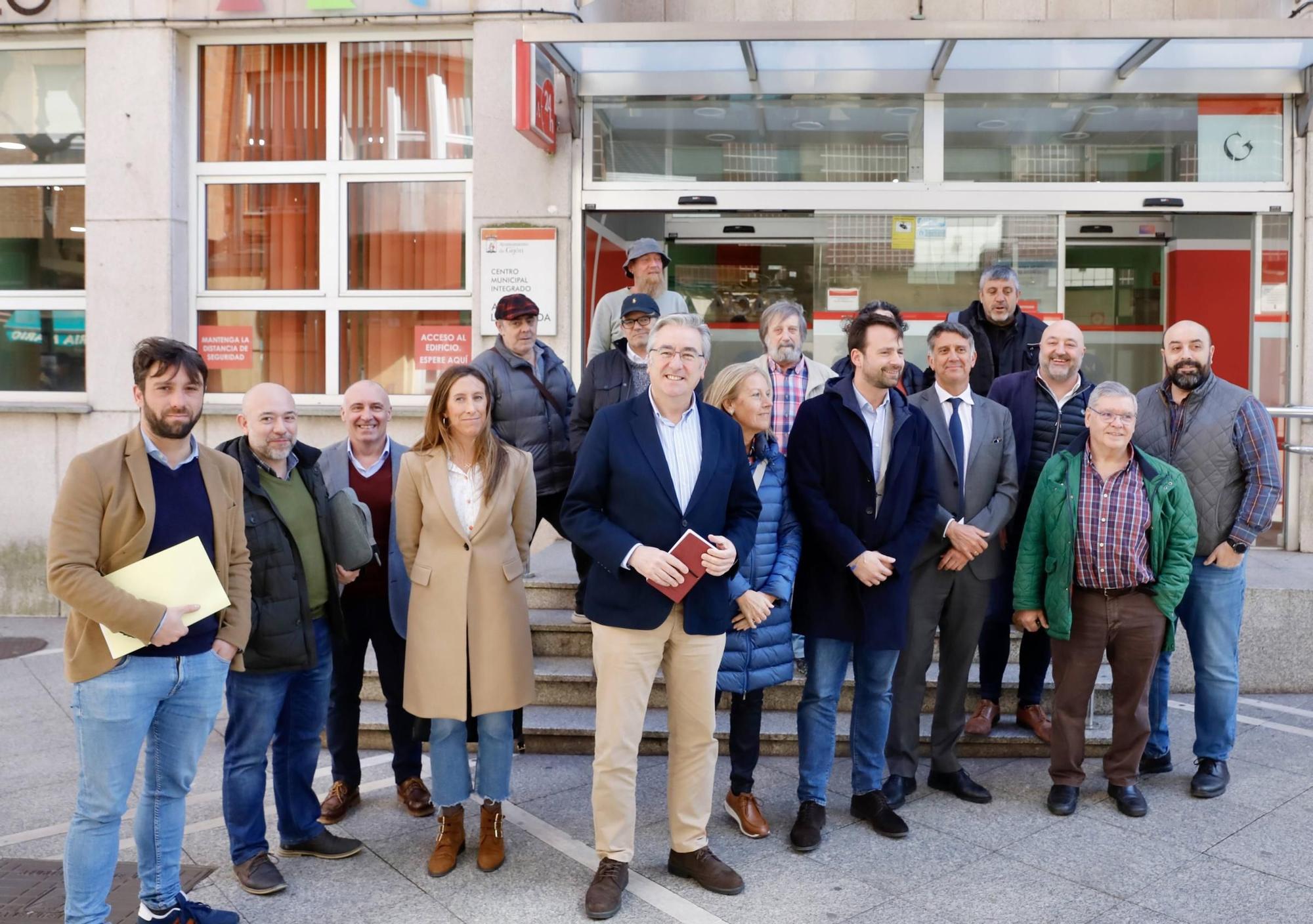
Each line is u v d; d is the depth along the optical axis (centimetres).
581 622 526
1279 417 642
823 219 680
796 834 375
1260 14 664
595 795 344
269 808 421
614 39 580
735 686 373
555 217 661
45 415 703
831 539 376
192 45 709
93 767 285
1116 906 332
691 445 350
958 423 423
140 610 278
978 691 495
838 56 621
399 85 698
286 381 710
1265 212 655
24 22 695
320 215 706
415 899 340
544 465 497
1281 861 364
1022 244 670
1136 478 404
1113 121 663
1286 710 534
